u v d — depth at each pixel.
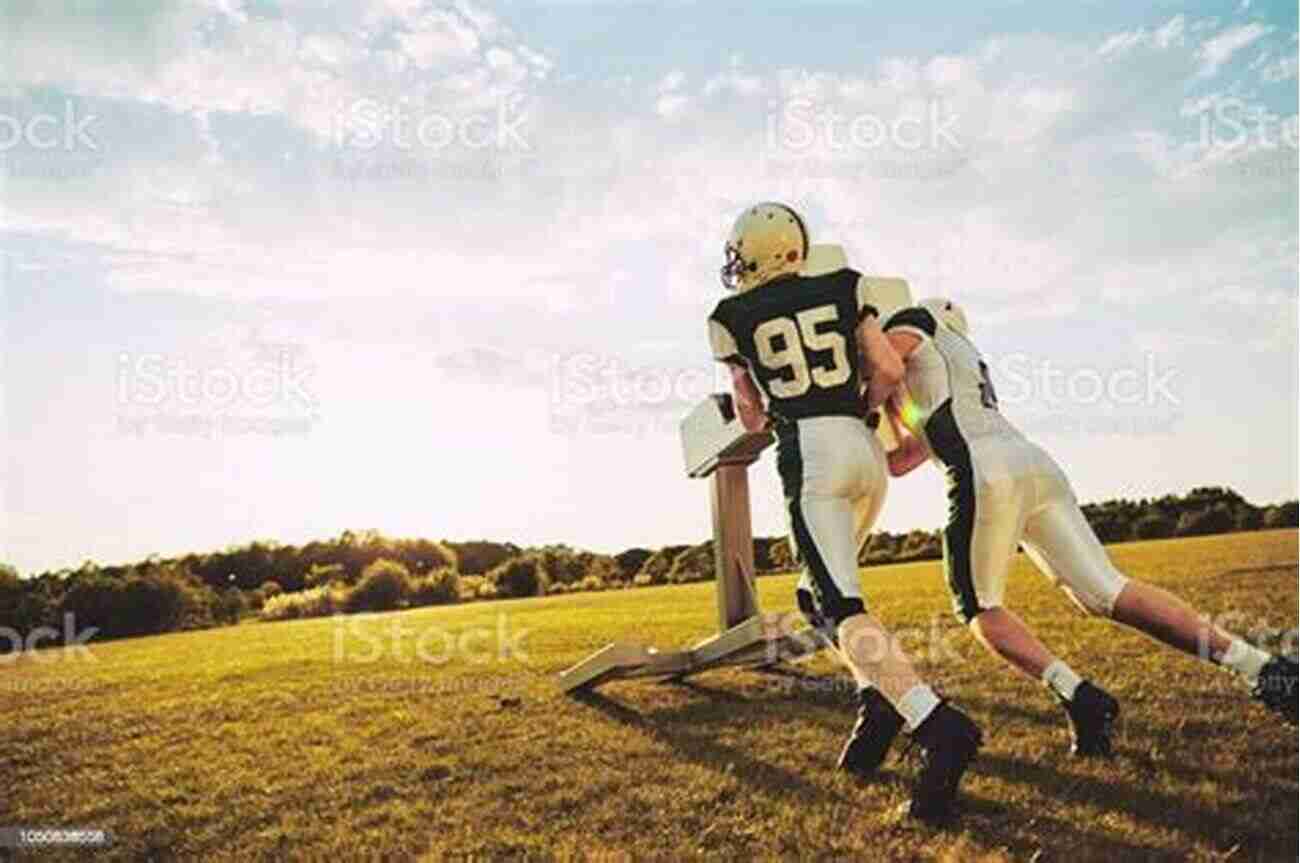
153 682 4.27
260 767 3.49
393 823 3.12
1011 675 4.04
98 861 3.00
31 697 4.11
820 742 3.57
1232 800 2.98
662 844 2.95
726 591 4.37
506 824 3.09
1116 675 3.88
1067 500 3.35
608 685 4.25
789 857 2.85
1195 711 3.55
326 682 4.24
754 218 3.43
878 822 2.98
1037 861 2.73
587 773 3.39
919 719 2.94
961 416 3.34
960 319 3.51
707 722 3.80
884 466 3.36
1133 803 2.99
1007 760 3.29
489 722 3.83
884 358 3.30
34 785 3.41
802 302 3.32
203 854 3.01
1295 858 2.71
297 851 3.00
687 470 4.48
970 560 3.31
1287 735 3.35
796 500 3.23
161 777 3.44
